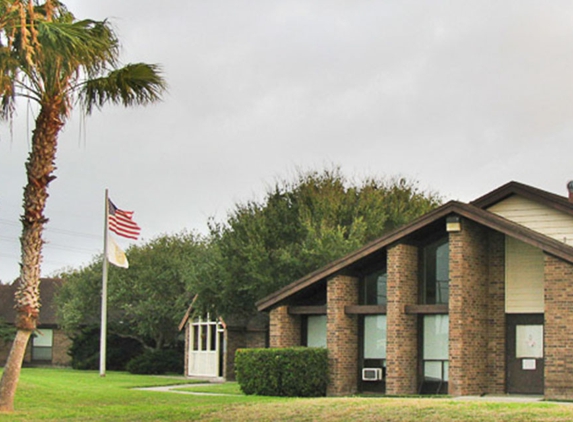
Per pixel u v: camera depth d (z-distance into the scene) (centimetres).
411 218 4622
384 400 2152
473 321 2662
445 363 2752
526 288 2695
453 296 2628
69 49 1930
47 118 2058
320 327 3064
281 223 4122
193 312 4250
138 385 3209
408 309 2767
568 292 2458
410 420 1806
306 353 2802
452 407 1938
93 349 4956
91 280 5144
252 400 2486
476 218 2608
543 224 2752
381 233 4356
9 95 1991
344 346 2889
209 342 4134
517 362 2683
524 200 2798
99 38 2108
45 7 2038
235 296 3959
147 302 4825
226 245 4038
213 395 2725
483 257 2750
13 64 1956
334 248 3838
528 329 2681
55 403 2359
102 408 2234
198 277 4050
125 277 5031
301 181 4484
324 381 2833
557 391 2436
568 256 2450
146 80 2233
